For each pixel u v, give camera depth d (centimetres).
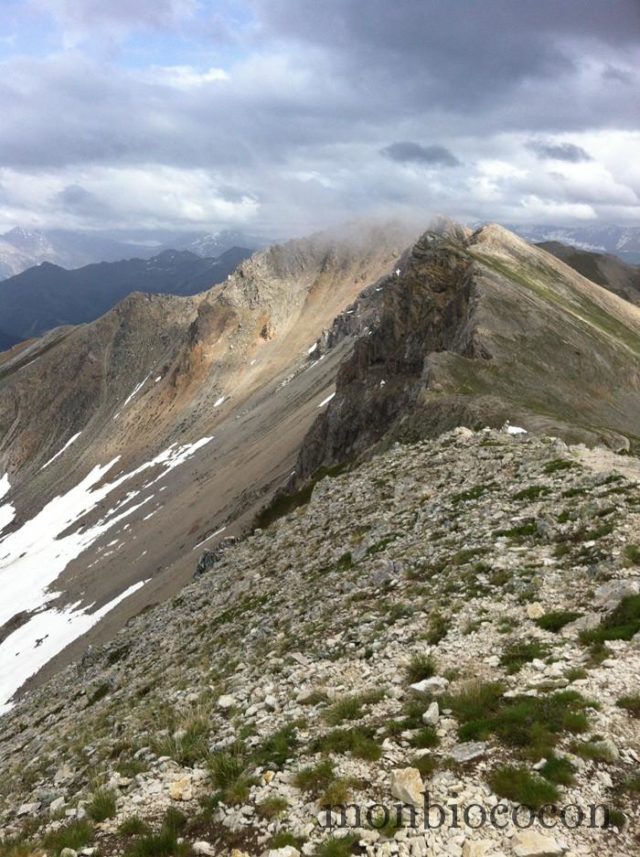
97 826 1202
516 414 6469
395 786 1069
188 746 1503
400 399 10731
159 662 3219
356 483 4138
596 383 10975
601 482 2502
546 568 1970
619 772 1054
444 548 2439
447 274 13800
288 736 1377
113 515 19825
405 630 1855
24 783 2083
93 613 11356
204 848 1052
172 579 9581
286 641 2242
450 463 3631
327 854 946
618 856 901
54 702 4147
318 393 19675
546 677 1381
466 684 1384
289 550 3731
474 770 1098
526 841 923
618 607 1608
